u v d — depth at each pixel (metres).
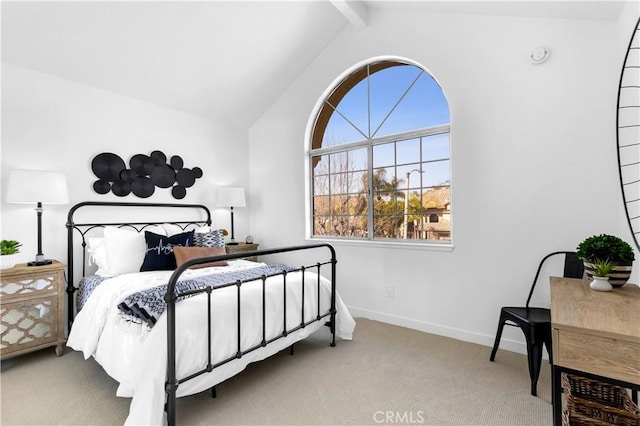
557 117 2.31
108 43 2.66
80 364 2.33
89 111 2.97
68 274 2.78
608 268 1.52
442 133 2.98
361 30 3.32
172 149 3.58
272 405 1.82
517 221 2.48
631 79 1.83
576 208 2.26
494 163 2.57
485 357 2.40
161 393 1.50
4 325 2.22
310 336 2.84
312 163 3.88
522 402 1.84
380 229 3.36
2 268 2.26
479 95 2.63
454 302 2.77
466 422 1.67
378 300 3.22
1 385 2.04
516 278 2.49
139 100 3.31
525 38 2.43
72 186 2.87
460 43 2.72
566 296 1.42
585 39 2.21
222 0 2.69
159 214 3.46
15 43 2.42
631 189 1.86
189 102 3.60
